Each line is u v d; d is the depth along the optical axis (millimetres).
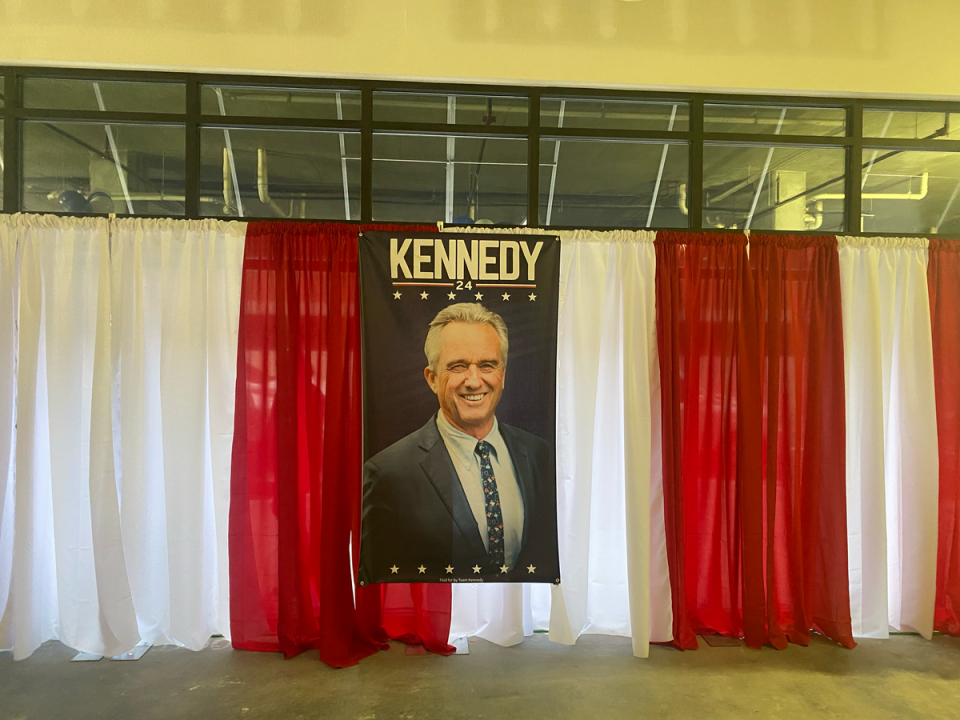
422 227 3574
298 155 3713
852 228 3834
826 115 3912
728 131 3861
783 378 3650
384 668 3252
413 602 3561
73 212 3566
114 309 3395
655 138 3789
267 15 3545
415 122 3693
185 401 3389
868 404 3676
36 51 3447
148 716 2787
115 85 3619
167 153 3656
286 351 3391
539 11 3654
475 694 3010
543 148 3828
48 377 3354
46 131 3605
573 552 3537
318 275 3479
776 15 3740
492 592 3582
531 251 3455
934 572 3670
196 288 3412
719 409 3627
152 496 3469
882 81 3783
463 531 3410
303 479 3500
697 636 3650
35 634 3391
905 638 3682
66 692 2979
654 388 3625
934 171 3936
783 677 3201
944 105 3896
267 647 3412
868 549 3668
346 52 3574
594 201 3844
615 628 3658
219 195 3668
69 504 3391
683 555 3510
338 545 3371
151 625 3453
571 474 3578
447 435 3420
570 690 3059
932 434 3691
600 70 3672
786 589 3639
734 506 3619
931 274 3777
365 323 3387
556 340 3471
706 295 3639
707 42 3713
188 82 3574
